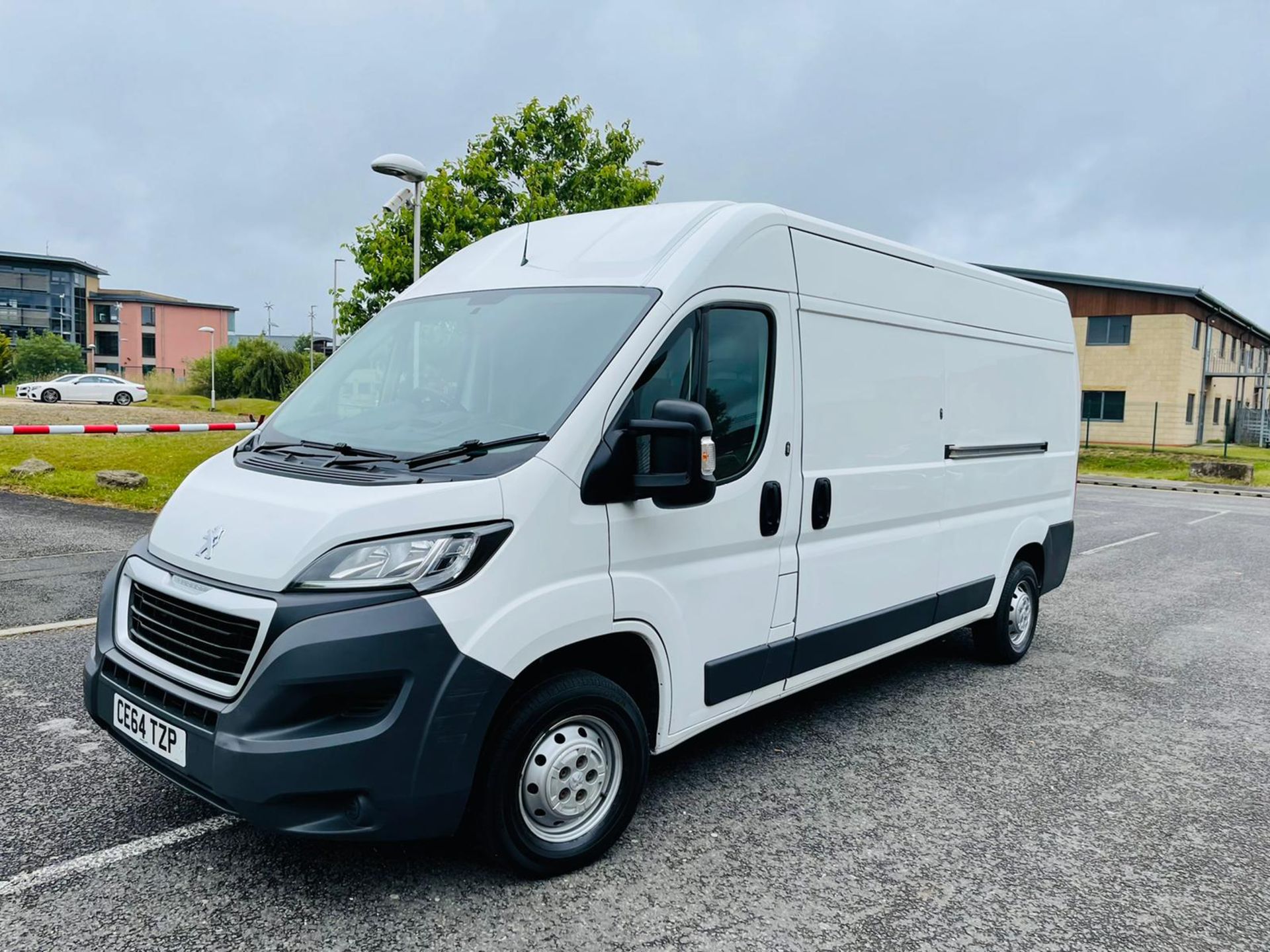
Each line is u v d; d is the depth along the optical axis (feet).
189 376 197.57
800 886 10.69
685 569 11.68
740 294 12.20
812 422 13.64
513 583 9.59
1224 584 32.04
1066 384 21.84
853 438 14.58
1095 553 39.06
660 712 11.59
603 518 10.47
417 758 9.06
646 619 11.03
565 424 10.21
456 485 9.55
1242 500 67.26
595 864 10.98
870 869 11.16
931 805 13.05
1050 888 10.89
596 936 9.51
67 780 12.58
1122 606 28.09
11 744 13.75
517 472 9.81
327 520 9.14
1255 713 17.75
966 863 11.41
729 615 12.37
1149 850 11.94
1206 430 126.72
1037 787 13.85
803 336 13.39
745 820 12.32
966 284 17.62
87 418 77.41
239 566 9.38
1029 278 113.91
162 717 9.53
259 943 9.12
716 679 12.21
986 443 18.44
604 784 11.03
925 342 16.29
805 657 13.80
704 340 11.69
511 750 9.91
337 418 11.82
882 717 16.84
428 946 9.20
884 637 15.65
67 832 11.17
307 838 8.96
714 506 11.91
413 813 9.21
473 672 9.23
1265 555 39.09
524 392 10.78
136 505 36.50
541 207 47.19
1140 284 109.70
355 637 8.78
